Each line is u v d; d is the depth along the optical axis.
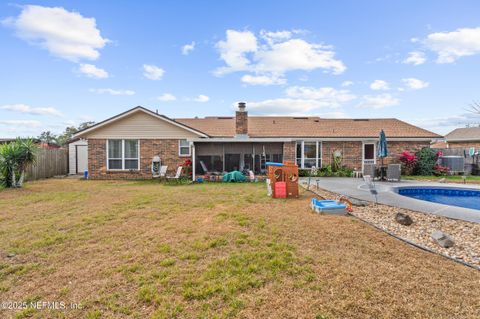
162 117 18.14
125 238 5.54
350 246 5.07
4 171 13.13
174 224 6.53
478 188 11.70
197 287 3.58
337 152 19.70
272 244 5.12
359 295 3.40
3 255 4.68
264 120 24.11
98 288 3.61
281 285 3.63
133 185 14.53
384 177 15.65
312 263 4.31
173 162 18.50
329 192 11.09
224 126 22.22
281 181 10.38
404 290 3.51
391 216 7.35
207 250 4.86
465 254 4.81
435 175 19.31
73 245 5.15
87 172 18.09
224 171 18.44
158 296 3.38
